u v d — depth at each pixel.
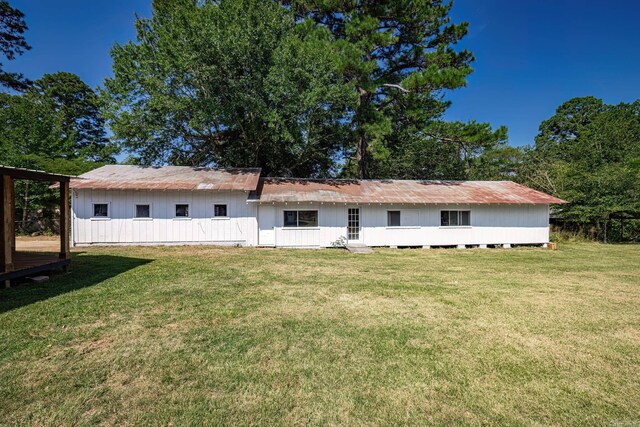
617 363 3.42
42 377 3.00
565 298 5.95
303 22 17.56
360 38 16.77
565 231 19.72
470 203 14.78
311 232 14.58
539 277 7.95
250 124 17.69
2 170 6.17
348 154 23.75
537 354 3.61
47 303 5.23
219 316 4.75
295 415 2.51
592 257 11.86
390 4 17.05
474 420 2.48
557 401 2.74
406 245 15.05
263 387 2.90
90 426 2.35
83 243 13.49
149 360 3.36
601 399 2.78
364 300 5.71
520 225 15.77
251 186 14.05
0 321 4.40
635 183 17.52
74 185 12.93
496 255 12.34
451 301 5.70
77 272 7.80
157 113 16.11
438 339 4.00
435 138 18.98
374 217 14.98
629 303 5.64
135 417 2.46
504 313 5.03
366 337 4.04
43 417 2.44
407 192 15.75
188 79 15.61
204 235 14.20
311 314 4.90
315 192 15.13
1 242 6.21
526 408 2.64
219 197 14.30
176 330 4.19
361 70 15.74
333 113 17.69
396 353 3.60
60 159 21.28
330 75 15.94
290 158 20.92
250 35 15.27
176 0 17.98
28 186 19.38
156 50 16.11
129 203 13.76
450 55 16.56
